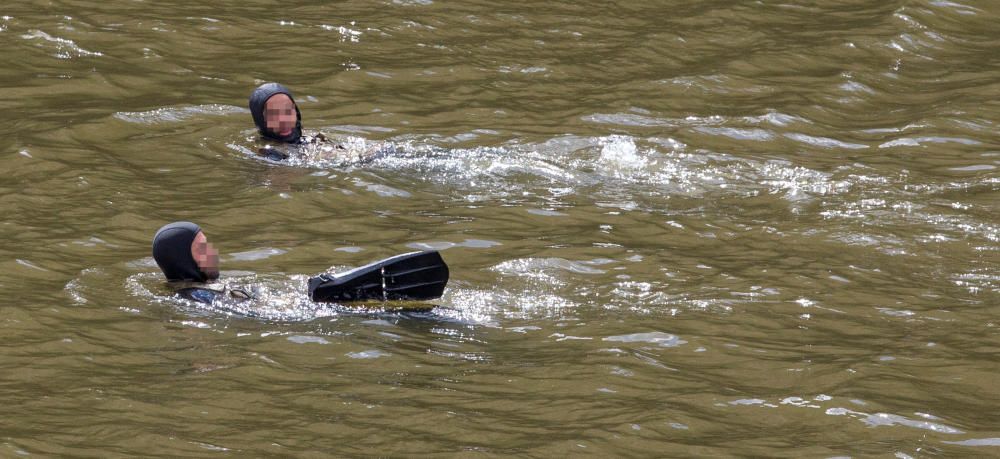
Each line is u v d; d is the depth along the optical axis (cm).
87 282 2856
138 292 2805
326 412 2206
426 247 3172
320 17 5759
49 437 2083
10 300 2712
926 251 3216
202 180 3681
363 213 3450
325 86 4744
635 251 3178
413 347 2533
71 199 3441
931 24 5962
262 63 5012
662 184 3809
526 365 2447
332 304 2741
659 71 5147
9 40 5059
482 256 3122
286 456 2022
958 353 2541
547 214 3488
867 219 3459
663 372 2419
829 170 3944
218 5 5875
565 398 2281
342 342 2542
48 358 2430
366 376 2378
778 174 3903
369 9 5934
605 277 3000
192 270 2836
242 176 3731
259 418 2178
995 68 5334
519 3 6197
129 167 3766
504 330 2652
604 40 5622
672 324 2689
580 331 2647
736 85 4978
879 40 5669
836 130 4428
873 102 4838
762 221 3456
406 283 2756
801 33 5809
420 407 2231
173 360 2434
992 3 6344
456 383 2350
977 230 3375
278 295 2795
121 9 5656
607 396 2292
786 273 3034
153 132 4131
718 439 2109
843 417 2209
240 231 3266
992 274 3061
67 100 4406
